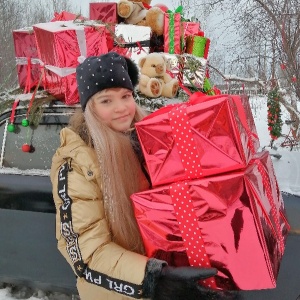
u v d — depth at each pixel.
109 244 1.27
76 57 2.27
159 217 1.22
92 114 1.36
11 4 15.70
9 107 2.53
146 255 1.30
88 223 1.26
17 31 2.63
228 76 5.29
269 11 4.07
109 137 1.32
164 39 3.00
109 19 3.10
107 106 1.37
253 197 1.16
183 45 3.05
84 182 1.29
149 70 2.42
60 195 1.30
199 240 1.18
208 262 1.19
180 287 1.15
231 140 1.18
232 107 1.20
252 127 1.53
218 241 1.17
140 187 1.38
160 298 1.18
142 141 1.26
